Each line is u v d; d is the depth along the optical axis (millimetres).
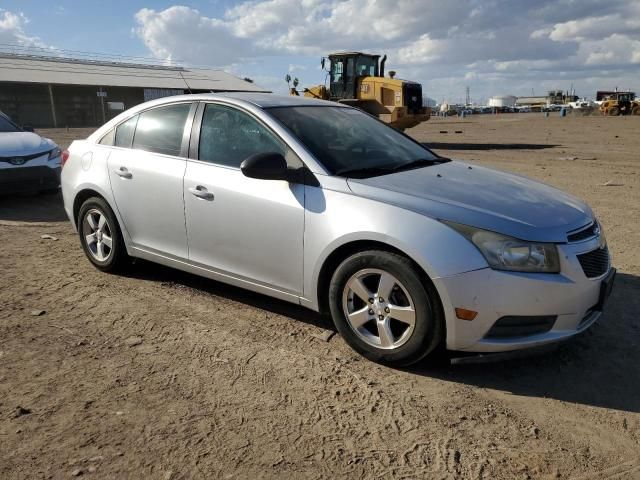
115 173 4840
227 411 3016
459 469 2574
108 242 5078
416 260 3205
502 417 2990
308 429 2865
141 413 2984
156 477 2502
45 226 7117
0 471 2521
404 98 19844
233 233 4059
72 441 2744
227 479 2494
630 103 55312
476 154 16438
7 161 7957
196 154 4367
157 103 4809
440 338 3283
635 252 5871
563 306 3188
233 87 64812
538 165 13336
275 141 3971
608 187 9945
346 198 3535
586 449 2729
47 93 53156
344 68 21281
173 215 4438
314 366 3508
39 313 4262
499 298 3115
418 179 3760
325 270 3682
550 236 3195
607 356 3646
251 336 3920
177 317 4230
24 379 3314
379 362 3525
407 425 2906
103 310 4355
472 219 3217
